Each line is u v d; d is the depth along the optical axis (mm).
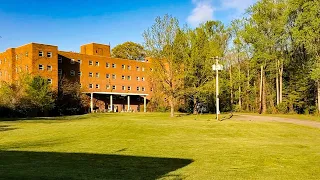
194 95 45062
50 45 59406
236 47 53844
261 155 13320
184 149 15219
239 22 52562
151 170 10359
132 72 78250
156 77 41031
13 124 30531
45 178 8820
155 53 40344
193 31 44000
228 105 59469
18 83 52375
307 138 21078
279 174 9898
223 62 45562
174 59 40562
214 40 50750
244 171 10312
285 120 33500
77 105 61031
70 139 19234
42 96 49125
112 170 10266
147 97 80750
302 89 49656
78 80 67500
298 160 12227
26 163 11289
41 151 14297
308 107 49875
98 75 71375
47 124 30375
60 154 13492
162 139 19531
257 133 23359
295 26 41719
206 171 10258
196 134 22688
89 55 69938
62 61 64750
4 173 9414
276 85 57219
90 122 32500
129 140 18844
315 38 37531
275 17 47906
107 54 78000
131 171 10156
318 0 35875
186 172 10070
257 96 60438
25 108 47938
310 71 42375
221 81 48281
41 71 57844
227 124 28422
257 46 49344
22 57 59344
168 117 40938
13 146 16094
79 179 8859
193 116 42875
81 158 12531
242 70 64312
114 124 29281
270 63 52594
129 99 74375
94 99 69812
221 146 16250
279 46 49906
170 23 40344
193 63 42750
